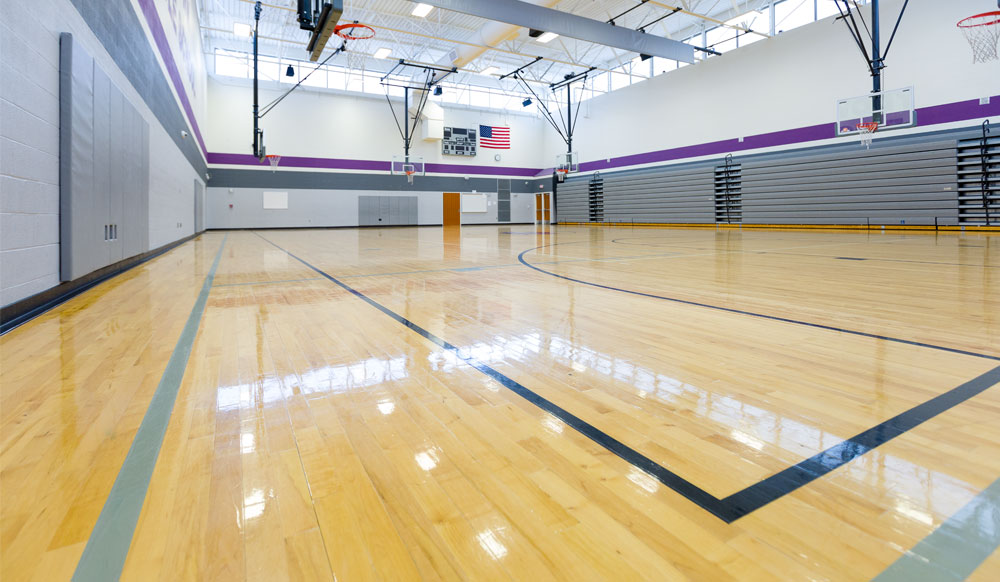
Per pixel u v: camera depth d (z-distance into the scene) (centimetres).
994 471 120
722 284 420
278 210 1717
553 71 1845
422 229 1752
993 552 91
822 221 1174
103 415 157
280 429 148
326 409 163
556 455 131
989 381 180
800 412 156
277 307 336
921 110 1005
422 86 1845
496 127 2059
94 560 90
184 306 339
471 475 121
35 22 309
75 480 119
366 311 322
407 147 1845
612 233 1334
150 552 93
